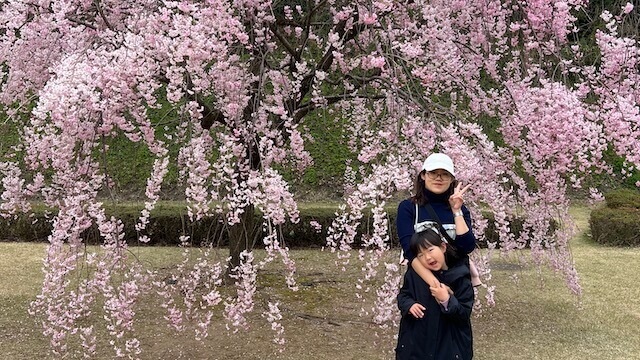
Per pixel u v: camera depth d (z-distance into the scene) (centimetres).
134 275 352
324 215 813
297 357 405
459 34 480
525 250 747
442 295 259
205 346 424
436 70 420
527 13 411
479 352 425
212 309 501
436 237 264
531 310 531
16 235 823
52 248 321
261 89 399
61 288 336
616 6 499
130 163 1073
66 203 315
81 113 308
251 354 410
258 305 519
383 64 384
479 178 375
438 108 408
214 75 361
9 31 358
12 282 598
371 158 362
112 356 403
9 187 345
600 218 861
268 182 330
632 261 744
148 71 320
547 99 366
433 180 279
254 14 422
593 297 577
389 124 413
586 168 413
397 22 459
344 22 478
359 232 777
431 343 265
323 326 468
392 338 420
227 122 374
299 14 612
